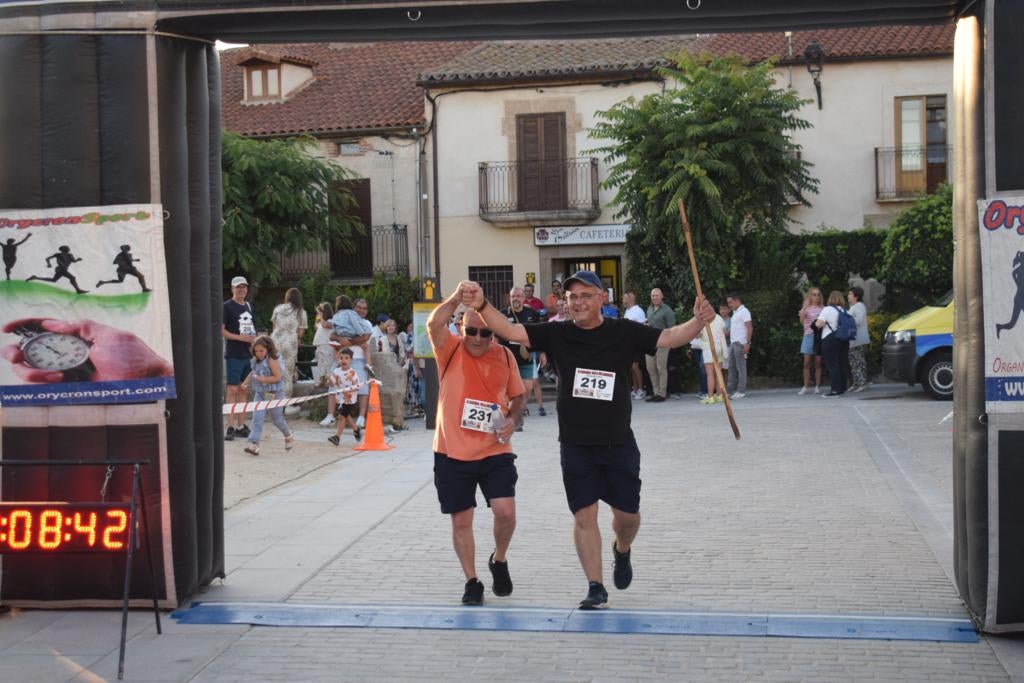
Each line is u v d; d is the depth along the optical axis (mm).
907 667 5562
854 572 7379
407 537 8688
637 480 6438
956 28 6348
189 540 6793
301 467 12562
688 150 21375
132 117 6562
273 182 25328
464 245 27062
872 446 12883
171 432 6723
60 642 6180
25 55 6590
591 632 6164
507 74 26344
